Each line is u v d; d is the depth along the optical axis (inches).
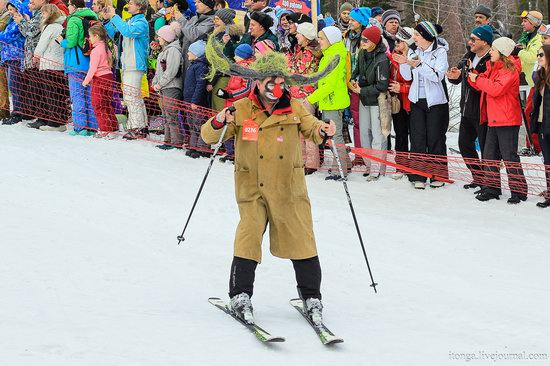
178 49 446.9
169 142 460.4
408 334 195.0
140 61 470.3
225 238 286.5
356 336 191.5
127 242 272.8
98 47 470.6
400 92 387.5
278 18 462.3
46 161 405.7
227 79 428.5
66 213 306.8
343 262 265.7
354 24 410.6
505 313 215.2
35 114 506.3
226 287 230.4
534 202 360.2
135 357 164.2
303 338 187.2
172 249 269.3
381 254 279.3
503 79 350.0
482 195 363.9
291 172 200.2
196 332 185.8
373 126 392.5
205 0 439.2
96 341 173.0
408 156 386.9
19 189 342.0
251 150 199.5
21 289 214.5
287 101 200.5
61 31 489.7
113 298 212.7
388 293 232.4
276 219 199.5
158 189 361.7
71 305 202.5
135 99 474.9
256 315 205.8
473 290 239.3
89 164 406.0
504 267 269.3
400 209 347.9
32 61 492.1
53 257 246.5
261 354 173.3
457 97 593.0
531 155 466.3
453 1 1323.8
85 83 468.4
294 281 241.0
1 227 275.9
